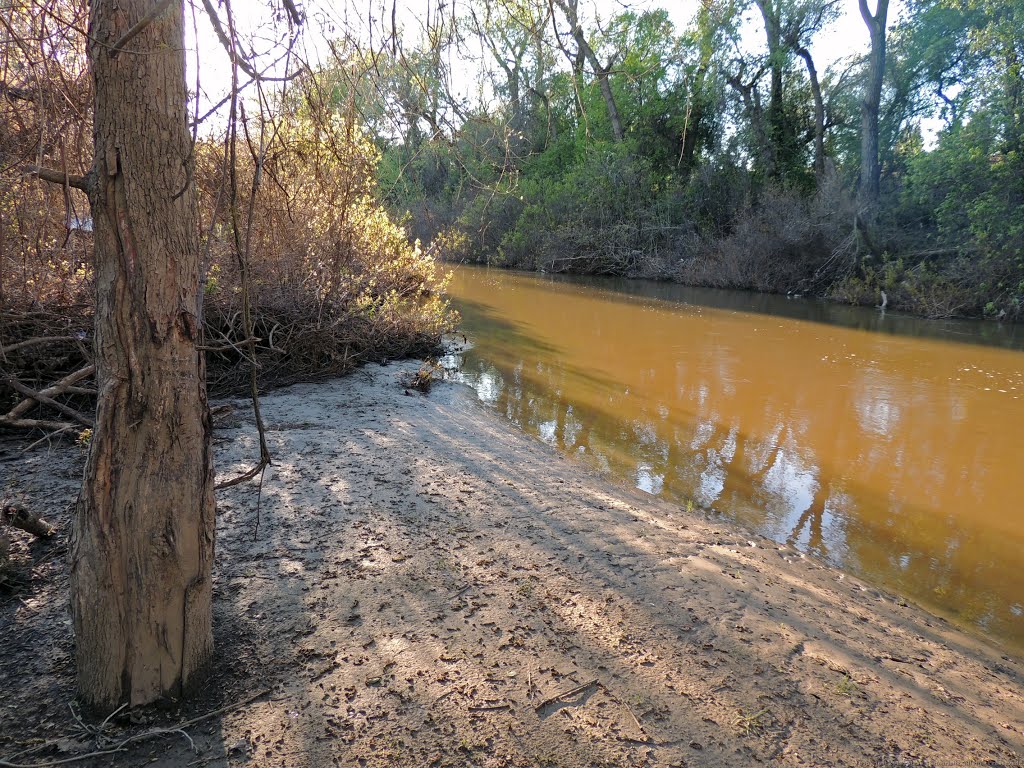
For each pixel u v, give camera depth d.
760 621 3.24
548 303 15.51
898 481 5.50
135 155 1.96
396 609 3.08
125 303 2.05
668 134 25.28
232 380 6.77
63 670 2.50
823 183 20.89
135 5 1.90
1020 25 14.89
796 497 5.13
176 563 2.25
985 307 15.04
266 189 5.86
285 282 7.17
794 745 2.43
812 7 22.75
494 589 3.33
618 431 6.50
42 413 5.11
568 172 25.42
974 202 15.46
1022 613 3.67
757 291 20.19
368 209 9.05
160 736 2.23
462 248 20.83
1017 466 5.87
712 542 4.21
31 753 2.12
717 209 23.44
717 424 6.86
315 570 3.37
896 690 2.83
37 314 5.16
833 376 9.06
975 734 2.60
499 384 8.02
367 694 2.52
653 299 17.08
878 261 18.50
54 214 4.47
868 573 4.04
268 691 2.49
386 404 6.68
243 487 4.29
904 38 24.56
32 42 2.61
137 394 2.11
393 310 8.87
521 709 2.50
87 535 2.19
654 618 3.18
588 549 3.87
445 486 4.64
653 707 2.57
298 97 2.78
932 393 8.27
